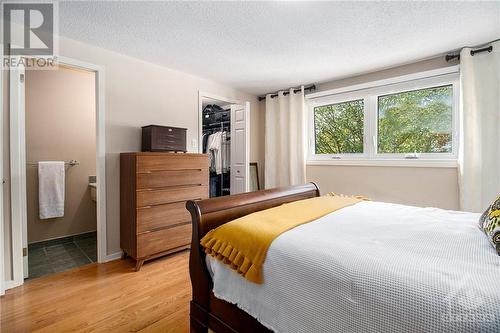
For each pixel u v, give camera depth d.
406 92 2.94
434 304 0.71
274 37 2.24
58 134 3.13
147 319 1.62
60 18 1.94
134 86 2.72
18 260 2.04
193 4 1.76
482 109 2.38
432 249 1.04
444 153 2.69
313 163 3.67
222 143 4.37
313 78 3.39
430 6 1.77
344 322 0.85
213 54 2.62
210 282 1.34
